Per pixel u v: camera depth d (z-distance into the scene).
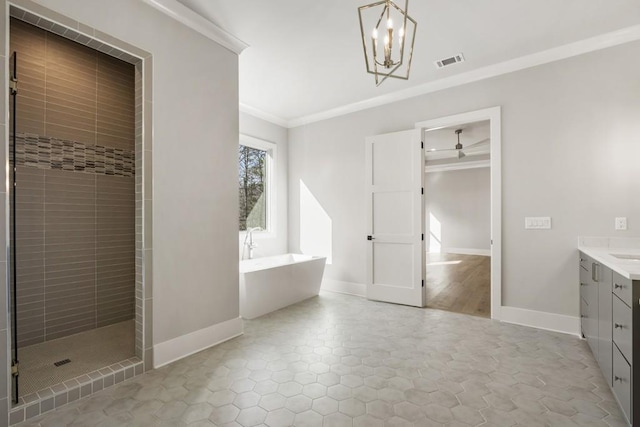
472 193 9.27
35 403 1.69
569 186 2.90
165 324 2.30
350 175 4.38
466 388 1.97
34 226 2.51
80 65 2.78
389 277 3.93
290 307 3.72
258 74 3.45
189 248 2.46
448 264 7.20
